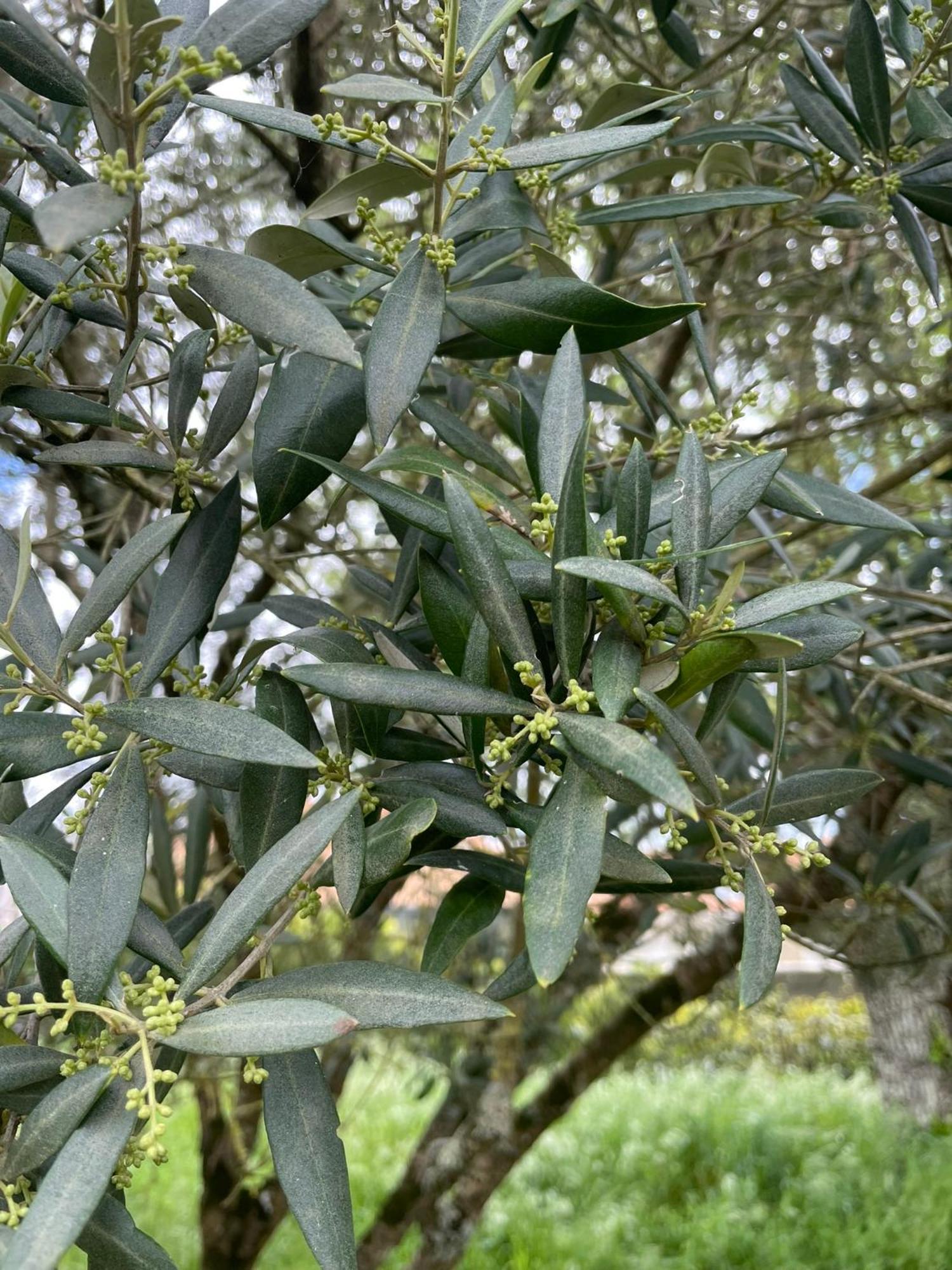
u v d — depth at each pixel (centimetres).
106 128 26
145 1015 23
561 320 31
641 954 178
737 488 29
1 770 28
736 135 51
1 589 29
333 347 27
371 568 71
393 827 28
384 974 24
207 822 61
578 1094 107
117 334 72
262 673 32
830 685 74
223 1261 100
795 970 257
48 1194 20
